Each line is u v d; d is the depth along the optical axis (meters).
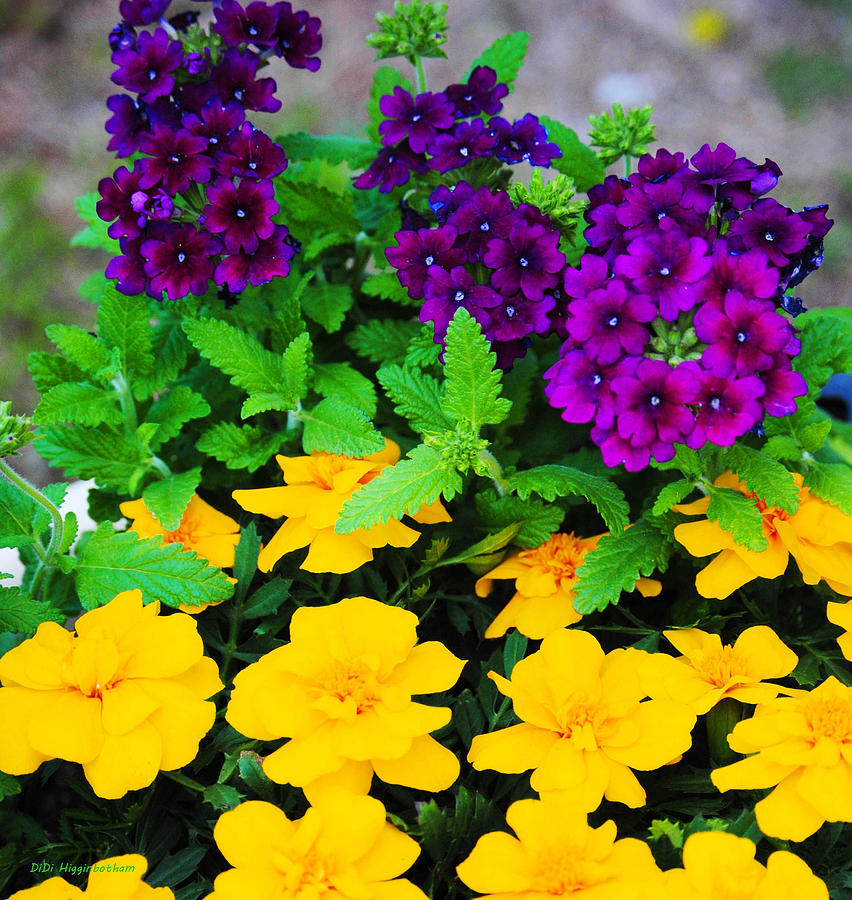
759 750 0.52
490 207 0.59
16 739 0.53
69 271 1.26
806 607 0.60
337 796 0.51
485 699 0.56
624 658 0.54
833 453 0.64
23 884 0.56
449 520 0.59
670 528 0.58
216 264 0.61
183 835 0.56
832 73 1.58
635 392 0.54
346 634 0.54
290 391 0.60
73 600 0.61
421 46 0.64
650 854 0.51
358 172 0.73
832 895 0.53
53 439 0.60
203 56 0.62
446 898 0.53
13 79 1.54
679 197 0.57
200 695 0.54
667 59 1.63
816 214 0.57
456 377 0.57
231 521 0.60
